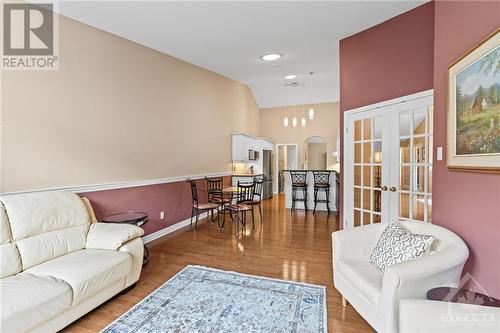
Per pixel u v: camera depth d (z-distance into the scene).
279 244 3.87
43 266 2.06
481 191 1.64
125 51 3.68
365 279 1.85
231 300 2.34
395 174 3.18
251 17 3.16
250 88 7.98
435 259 1.57
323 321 2.05
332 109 8.59
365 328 1.97
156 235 4.21
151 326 1.99
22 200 2.25
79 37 3.08
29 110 2.62
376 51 3.37
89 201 3.12
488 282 1.58
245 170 7.69
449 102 1.97
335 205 6.13
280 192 9.63
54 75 2.83
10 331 1.51
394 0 2.79
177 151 4.74
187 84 5.00
